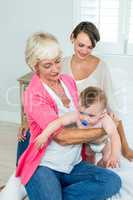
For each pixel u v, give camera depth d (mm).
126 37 3064
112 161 1696
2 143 3301
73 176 1724
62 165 1676
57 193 1614
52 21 3326
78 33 1944
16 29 3482
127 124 2213
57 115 1648
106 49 3137
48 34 1616
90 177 1698
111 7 3051
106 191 1649
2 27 3525
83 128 1624
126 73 2479
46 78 1646
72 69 2068
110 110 1980
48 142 1625
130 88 2355
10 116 3783
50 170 1653
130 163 1972
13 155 3074
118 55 3059
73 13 3195
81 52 1968
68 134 1586
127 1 2986
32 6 3350
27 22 3424
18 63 3596
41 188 1603
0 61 3664
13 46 3551
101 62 2078
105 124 1629
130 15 3018
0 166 2896
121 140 1928
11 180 1823
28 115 1652
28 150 1673
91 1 3096
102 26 3111
